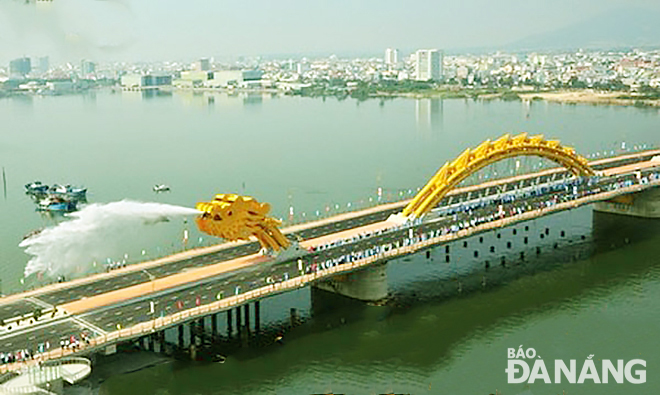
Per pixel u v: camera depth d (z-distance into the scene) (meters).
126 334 184.75
